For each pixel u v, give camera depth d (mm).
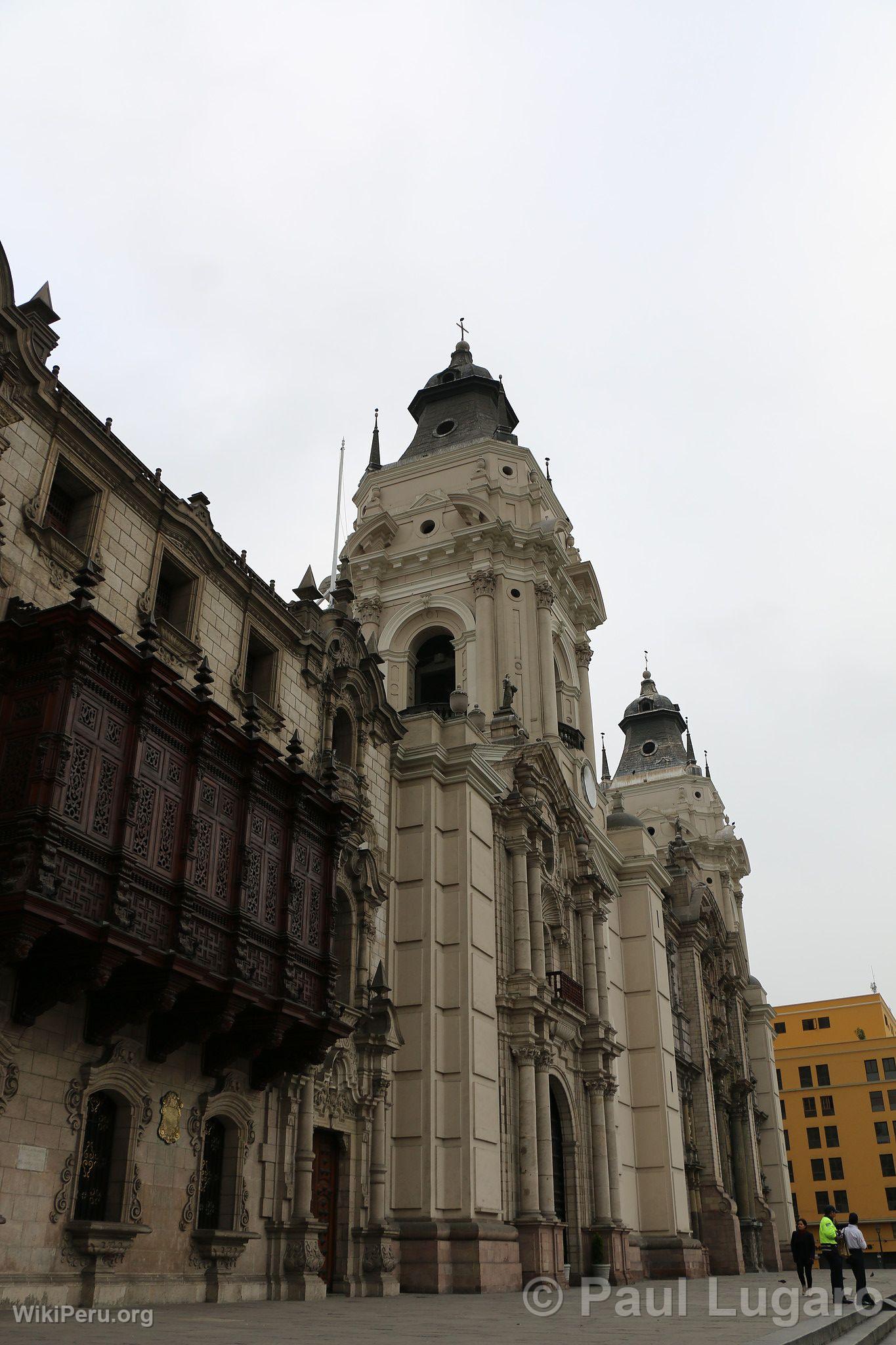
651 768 77375
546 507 46688
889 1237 98562
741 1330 15422
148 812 17906
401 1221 26469
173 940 17875
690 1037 53188
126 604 21125
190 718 19328
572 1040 36531
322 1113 24578
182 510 22875
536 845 34781
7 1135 16156
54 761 16047
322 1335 13398
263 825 21047
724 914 70812
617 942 44625
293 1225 22219
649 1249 39969
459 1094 27875
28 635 17000
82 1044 17906
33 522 18922
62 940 15898
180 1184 19625
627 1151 40750
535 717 41375
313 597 27984
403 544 45781
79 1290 16703
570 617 47594
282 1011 20047
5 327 18750
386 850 29828
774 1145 67812
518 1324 16422
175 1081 19875
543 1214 30234
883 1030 106625
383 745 30641
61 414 19922
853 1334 17266
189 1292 19031
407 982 28969
